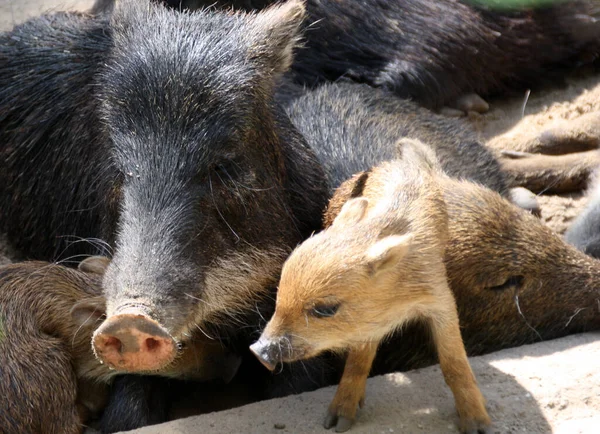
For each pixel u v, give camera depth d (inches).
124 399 297.4
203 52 281.6
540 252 318.7
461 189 322.0
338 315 237.9
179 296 242.1
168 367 298.2
